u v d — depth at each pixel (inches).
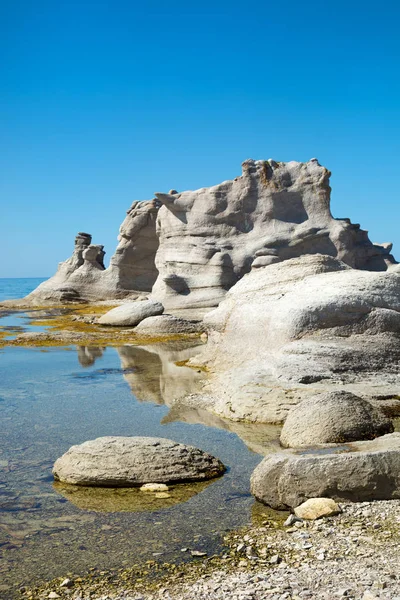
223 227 1346.0
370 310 528.1
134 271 1738.4
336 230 1333.7
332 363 482.3
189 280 1279.5
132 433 397.7
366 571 200.7
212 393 511.8
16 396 518.9
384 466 268.4
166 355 746.8
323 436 340.2
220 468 319.6
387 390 439.8
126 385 559.2
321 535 234.2
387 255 1494.8
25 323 1198.9
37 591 202.7
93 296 1728.6
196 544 234.2
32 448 368.8
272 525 250.1
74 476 305.1
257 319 572.7
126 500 282.4
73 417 443.2
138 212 1705.2
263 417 420.5
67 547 235.1
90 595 198.4
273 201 1348.4
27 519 262.8
